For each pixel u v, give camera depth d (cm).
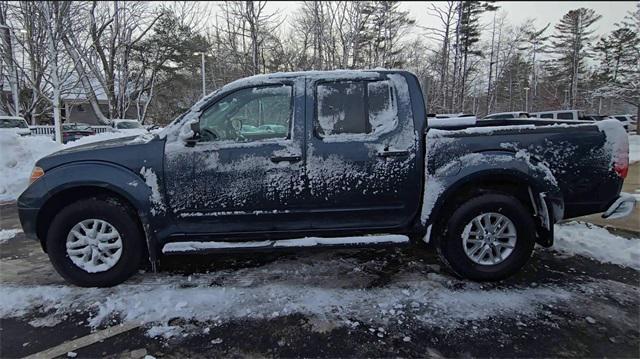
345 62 2450
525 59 5503
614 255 423
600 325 299
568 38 5169
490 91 4341
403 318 310
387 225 366
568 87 5325
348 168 351
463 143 355
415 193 360
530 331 292
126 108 2405
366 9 2847
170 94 3756
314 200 353
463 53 3538
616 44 3609
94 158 349
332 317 312
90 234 360
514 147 355
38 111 2272
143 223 348
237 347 278
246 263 415
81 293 355
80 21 1625
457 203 365
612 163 361
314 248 356
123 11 2197
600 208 365
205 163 346
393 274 386
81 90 2223
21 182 870
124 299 341
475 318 309
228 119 362
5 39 1499
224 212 352
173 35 2683
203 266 409
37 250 478
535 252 441
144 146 350
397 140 355
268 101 362
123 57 2295
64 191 352
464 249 362
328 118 358
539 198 355
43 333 297
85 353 273
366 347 276
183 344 282
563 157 357
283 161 348
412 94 366
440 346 276
